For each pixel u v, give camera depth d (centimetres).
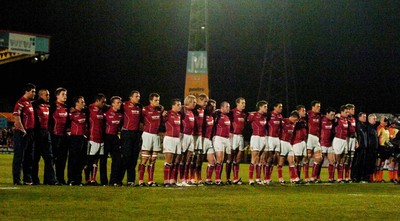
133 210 1041
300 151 1888
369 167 2061
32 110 1539
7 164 2694
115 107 1591
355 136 2045
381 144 2102
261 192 1470
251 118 1800
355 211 1094
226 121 1744
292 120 1855
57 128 1589
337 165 2000
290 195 1391
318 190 1574
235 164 1797
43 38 4462
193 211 1047
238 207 1117
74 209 1034
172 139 1622
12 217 933
